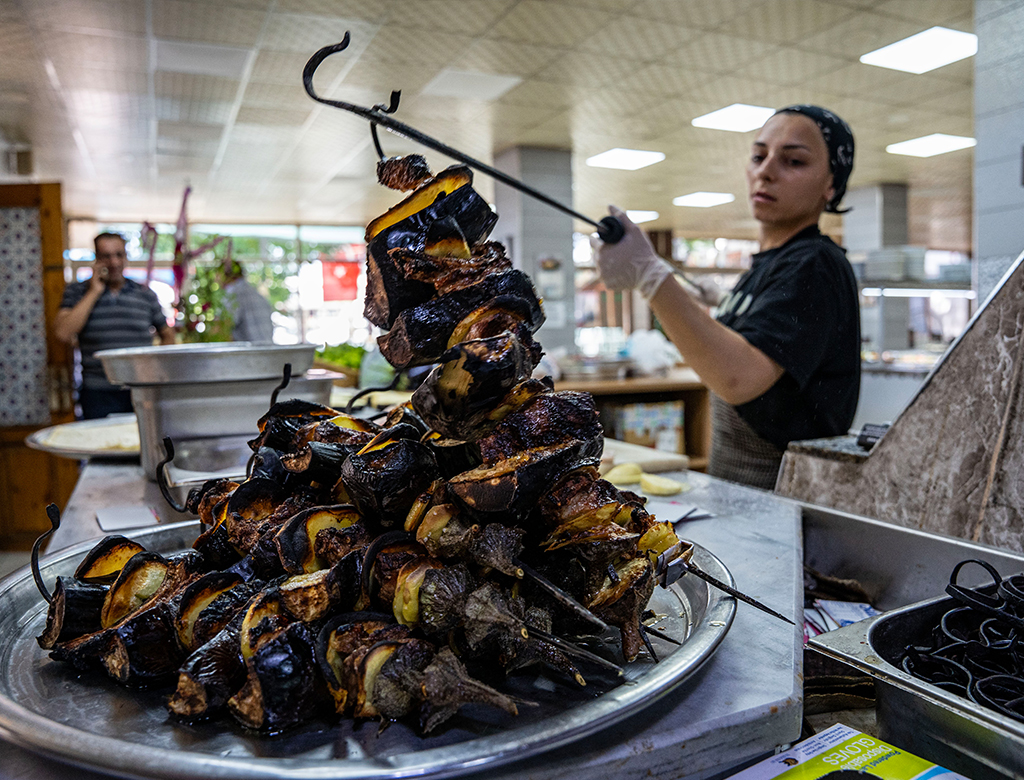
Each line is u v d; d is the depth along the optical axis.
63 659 0.73
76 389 4.86
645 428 5.34
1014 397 1.23
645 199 11.21
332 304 14.82
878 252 6.41
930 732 0.69
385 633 0.62
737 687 0.69
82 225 12.64
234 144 7.52
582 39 4.86
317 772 0.49
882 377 5.80
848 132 2.10
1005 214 3.13
